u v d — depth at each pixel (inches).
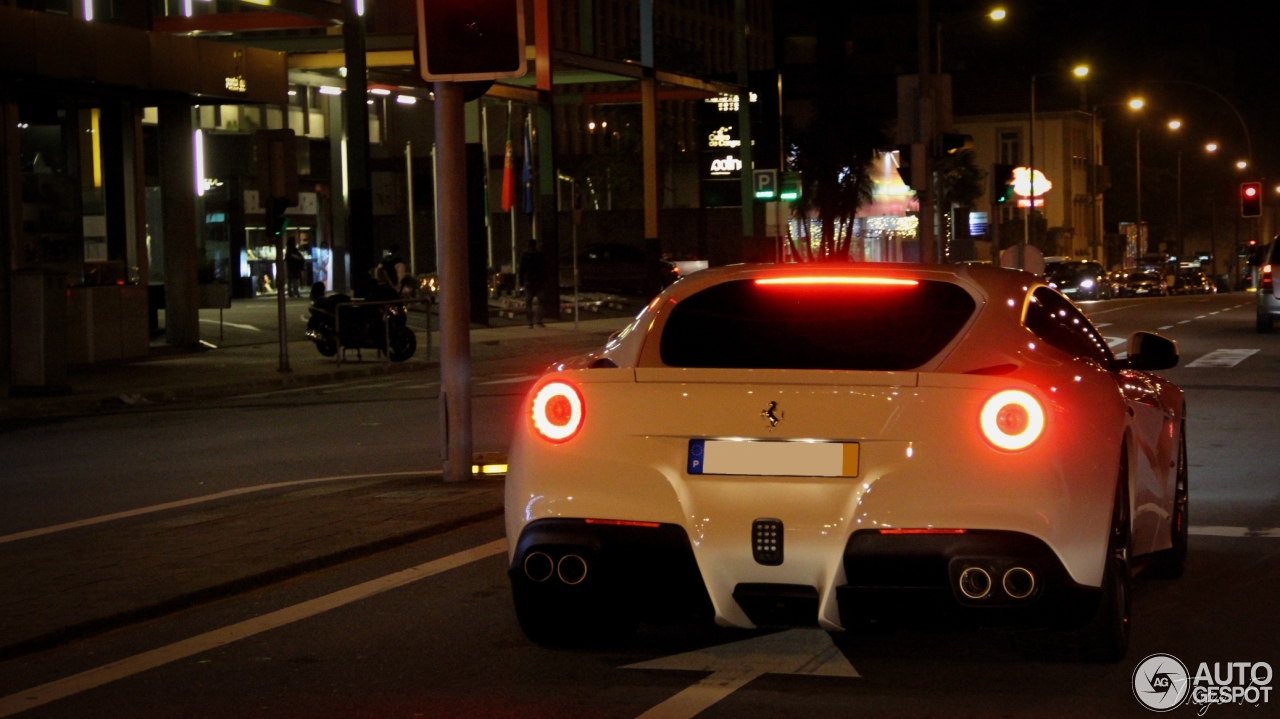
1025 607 215.0
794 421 217.5
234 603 297.0
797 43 4293.8
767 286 256.7
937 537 212.1
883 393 216.5
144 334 1097.4
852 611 217.6
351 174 1277.1
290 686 232.1
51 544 354.3
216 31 1336.1
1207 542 347.9
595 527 223.0
